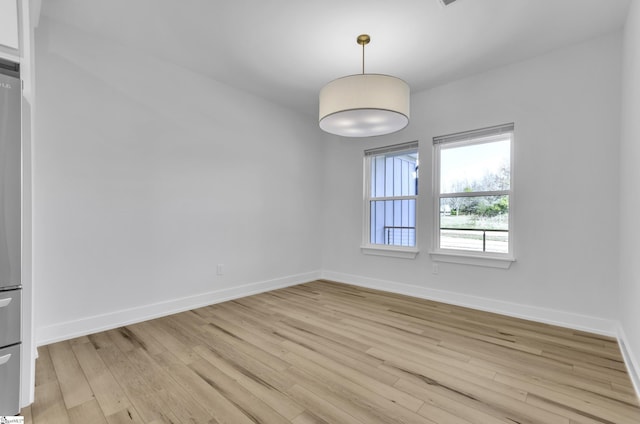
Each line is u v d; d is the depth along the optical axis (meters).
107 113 2.55
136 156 2.72
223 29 2.42
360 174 4.18
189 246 3.08
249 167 3.63
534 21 2.28
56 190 2.29
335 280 4.43
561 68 2.64
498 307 2.96
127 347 2.18
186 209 3.06
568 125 2.61
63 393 1.62
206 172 3.22
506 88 2.94
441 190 3.47
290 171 4.11
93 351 2.11
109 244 2.55
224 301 3.35
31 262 1.56
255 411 1.49
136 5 2.14
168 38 2.55
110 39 2.56
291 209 4.12
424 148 3.52
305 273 4.32
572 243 2.58
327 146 4.58
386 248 3.86
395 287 3.75
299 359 2.01
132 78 2.70
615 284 2.39
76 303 2.38
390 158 4.06
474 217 3.22
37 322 2.20
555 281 2.66
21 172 1.45
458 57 2.80
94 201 2.48
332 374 1.83
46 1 2.09
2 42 1.46
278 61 2.91
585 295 2.52
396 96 2.18
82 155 2.42
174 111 2.97
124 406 1.52
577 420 1.42
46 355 2.05
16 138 1.43
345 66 3.00
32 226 1.57
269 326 2.60
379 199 4.05
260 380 1.76
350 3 2.10
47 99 2.26
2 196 1.39
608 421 1.41
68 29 2.36
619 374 1.83
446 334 2.43
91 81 2.47
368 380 1.76
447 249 3.40
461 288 3.21
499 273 2.97
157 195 2.85
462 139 3.26
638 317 1.69
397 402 1.56
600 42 2.47
